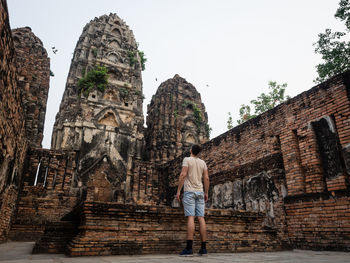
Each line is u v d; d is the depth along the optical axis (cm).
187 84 3375
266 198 1058
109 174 2108
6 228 1158
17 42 2119
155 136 2955
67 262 385
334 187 822
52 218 1482
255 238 653
